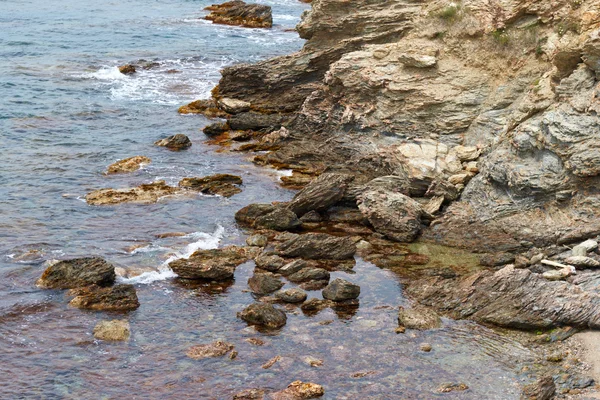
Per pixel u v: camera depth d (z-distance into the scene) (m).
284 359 26.06
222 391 24.45
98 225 36.28
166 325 28.06
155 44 73.75
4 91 56.50
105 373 25.25
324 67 52.00
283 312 28.66
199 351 26.41
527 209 34.38
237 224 36.91
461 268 32.28
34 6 91.81
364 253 33.88
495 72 41.38
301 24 52.31
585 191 32.72
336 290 29.73
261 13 87.00
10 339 26.89
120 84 59.84
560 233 32.53
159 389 24.50
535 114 36.69
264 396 24.09
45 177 41.88
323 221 37.31
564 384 24.66
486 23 41.81
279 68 52.97
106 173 42.81
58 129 49.47
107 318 28.41
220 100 54.03
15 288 30.22
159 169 43.62
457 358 26.14
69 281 30.45
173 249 33.97
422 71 42.75
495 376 25.20
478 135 39.91
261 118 50.41
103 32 78.38
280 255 33.34
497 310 28.27
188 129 50.53
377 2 49.72
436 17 44.66
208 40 76.69
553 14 39.75
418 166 38.56
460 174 37.88
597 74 34.00
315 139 46.38
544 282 28.64
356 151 43.75
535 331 27.55
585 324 27.38
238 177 41.94
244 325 28.12
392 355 26.33
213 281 31.31
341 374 25.31
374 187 38.16
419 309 28.89
